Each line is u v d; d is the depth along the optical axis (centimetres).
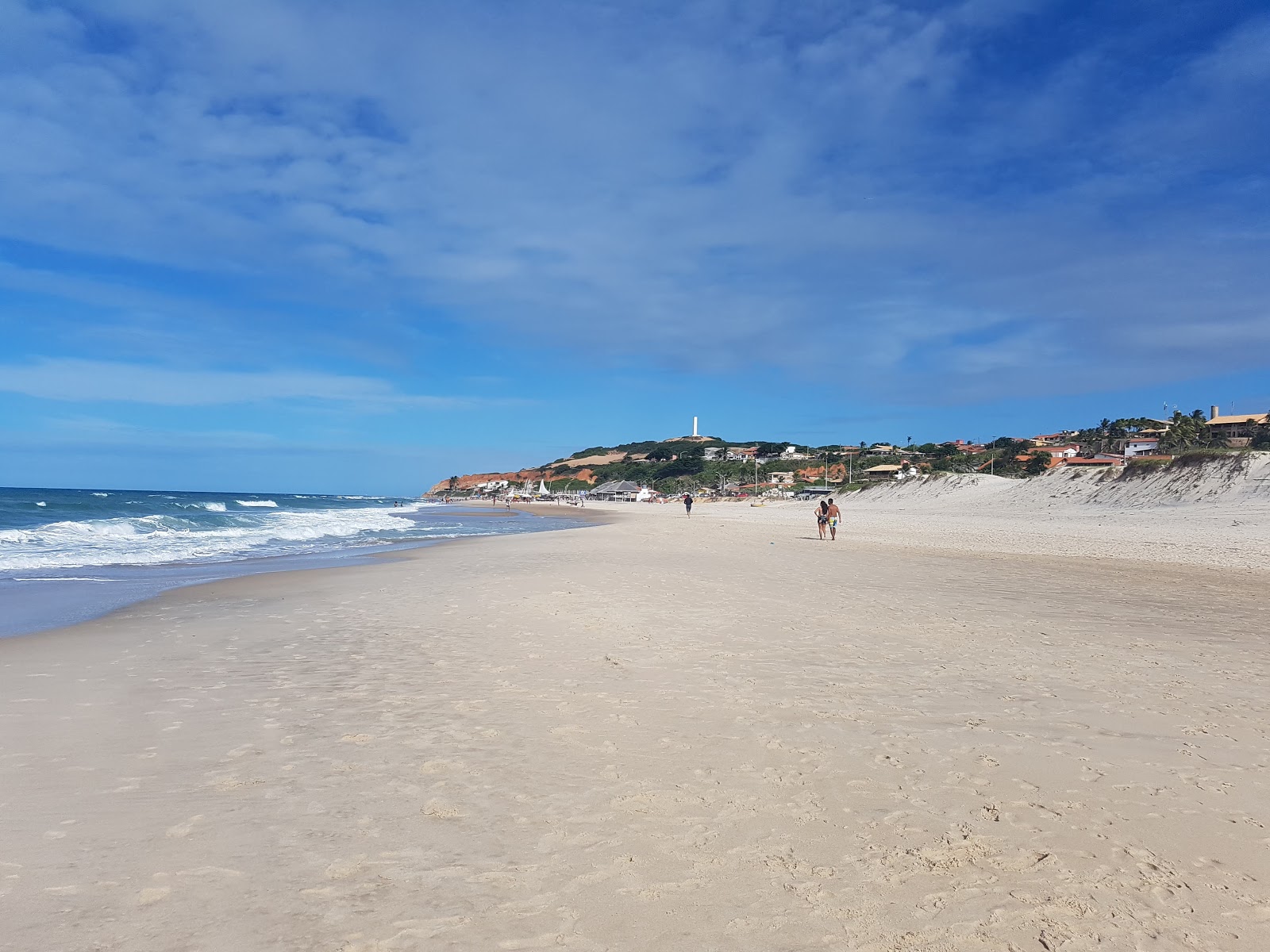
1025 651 839
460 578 1511
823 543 2738
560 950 291
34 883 333
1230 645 879
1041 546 2534
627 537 3084
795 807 423
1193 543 2531
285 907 318
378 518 6156
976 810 420
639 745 523
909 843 381
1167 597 1295
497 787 448
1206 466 4381
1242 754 508
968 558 2081
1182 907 324
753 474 16400
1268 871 355
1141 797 437
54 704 618
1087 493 5084
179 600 1241
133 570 1744
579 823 402
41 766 476
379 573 1644
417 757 498
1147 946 296
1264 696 654
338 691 664
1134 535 3005
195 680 704
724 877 347
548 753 507
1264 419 7888
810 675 721
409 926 305
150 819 401
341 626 987
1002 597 1282
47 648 849
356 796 434
